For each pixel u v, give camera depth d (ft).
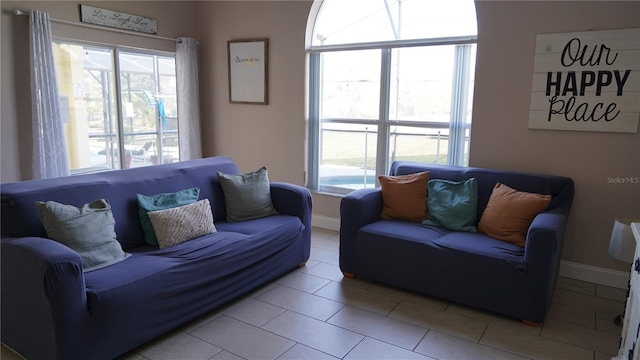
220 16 16.01
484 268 8.59
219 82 16.53
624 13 9.55
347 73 14.19
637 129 9.72
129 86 14.99
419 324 8.40
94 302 6.40
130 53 14.84
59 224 7.13
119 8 13.91
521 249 8.79
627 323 6.17
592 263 10.62
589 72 10.03
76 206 7.98
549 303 8.68
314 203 15.06
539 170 10.96
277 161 15.61
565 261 10.93
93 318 6.41
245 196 10.71
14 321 6.88
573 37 10.09
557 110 10.50
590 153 10.30
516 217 9.22
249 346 7.56
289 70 14.74
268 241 9.71
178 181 10.08
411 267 9.47
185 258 8.00
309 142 14.94
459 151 12.10
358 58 13.88
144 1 14.67
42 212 7.20
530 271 8.13
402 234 9.69
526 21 10.60
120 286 6.73
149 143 16.06
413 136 13.29
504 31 10.89
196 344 7.59
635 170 9.88
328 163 15.15
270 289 9.88
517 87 10.92
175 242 8.66
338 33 14.06
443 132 12.77
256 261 9.43
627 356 5.87
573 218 10.68
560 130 10.55
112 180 8.92
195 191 9.96
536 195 9.41
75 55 13.34
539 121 10.75
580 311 9.02
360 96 14.08
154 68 15.83
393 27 13.05
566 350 7.55
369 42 13.33
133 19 14.35
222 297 8.64
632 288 5.97
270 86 15.26
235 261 8.82
